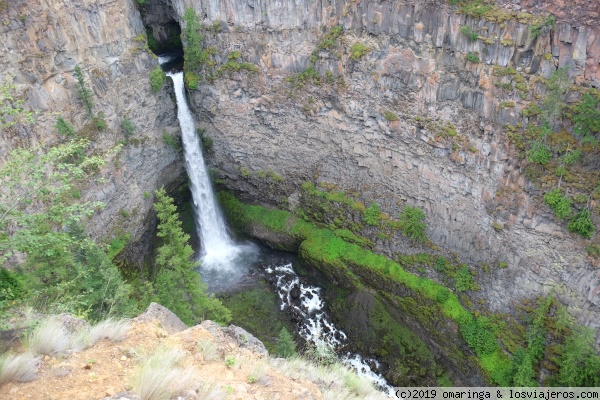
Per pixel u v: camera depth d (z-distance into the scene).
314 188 51.31
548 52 33.56
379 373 44.16
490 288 41.06
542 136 34.66
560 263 36.31
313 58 44.50
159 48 54.34
